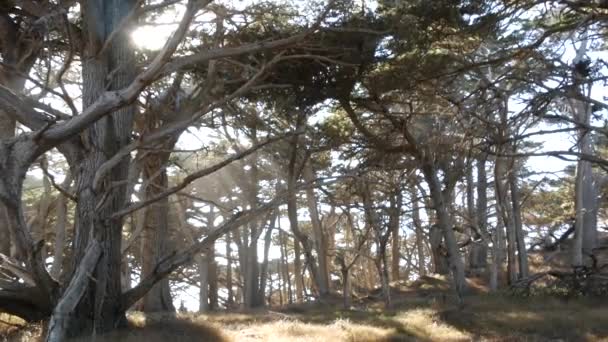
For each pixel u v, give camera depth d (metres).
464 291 27.00
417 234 46.75
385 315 21.42
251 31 16.36
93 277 13.04
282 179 31.58
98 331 14.34
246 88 14.62
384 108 21.27
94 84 15.08
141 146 13.85
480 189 32.72
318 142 23.00
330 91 18.78
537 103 18.92
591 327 17.75
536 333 17.47
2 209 20.75
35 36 16.41
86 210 14.66
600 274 26.73
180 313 23.42
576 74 18.70
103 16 14.87
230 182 32.75
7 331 15.80
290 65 17.56
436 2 16.89
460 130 23.17
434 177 24.03
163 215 23.31
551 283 29.48
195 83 18.66
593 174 39.41
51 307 15.21
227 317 21.69
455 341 16.41
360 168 22.77
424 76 18.73
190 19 11.72
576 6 17.64
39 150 12.06
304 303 31.50
